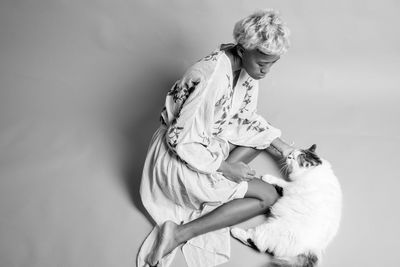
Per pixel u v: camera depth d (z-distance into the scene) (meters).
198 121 1.43
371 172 1.93
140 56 2.36
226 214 1.55
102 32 2.34
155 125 2.18
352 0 2.11
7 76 2.35
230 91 1.48
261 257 1.54
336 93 2.35
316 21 2.20
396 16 2.15
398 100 2.32
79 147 2.01
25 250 1.52
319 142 2.09
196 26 2.24
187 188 1.50
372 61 2.31
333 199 1.61
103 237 1.59
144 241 1.57
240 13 2.17
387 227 1.68
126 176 1.88
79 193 1.77
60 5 2.31
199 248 1.54
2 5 2.35
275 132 1.90
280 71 2.36
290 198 1.61
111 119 2.20
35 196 1.74
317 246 1.47
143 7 2.23
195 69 1.41
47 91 2.31
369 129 2.18
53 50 2.40
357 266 1.52
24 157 1.92
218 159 1.50
